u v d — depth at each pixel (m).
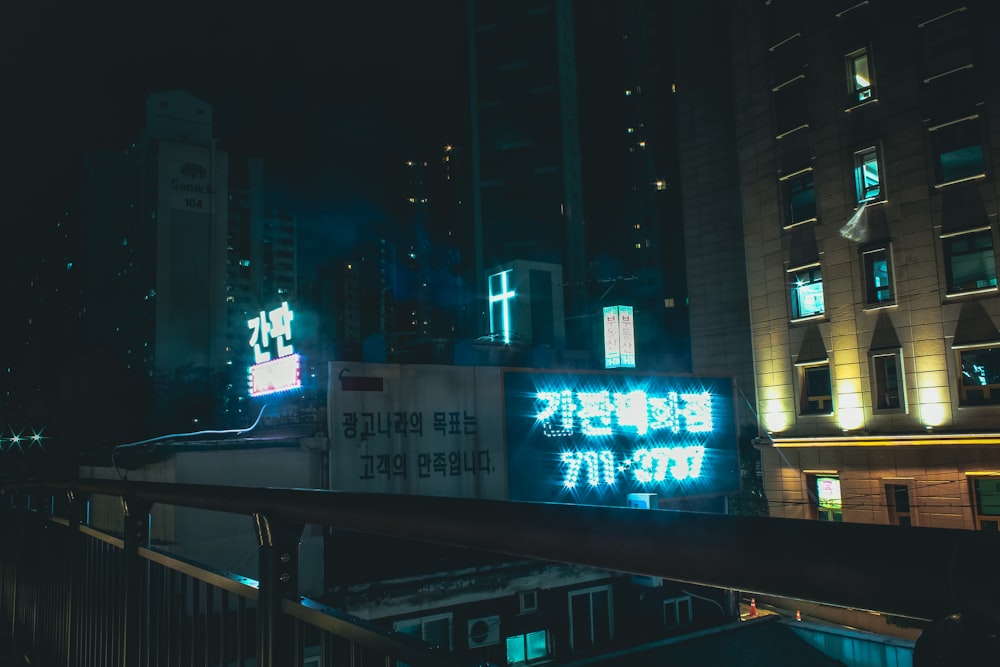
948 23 22.11
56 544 4.35
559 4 96.12
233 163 105.25
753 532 0.67
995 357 20.67
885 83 23.47
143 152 91.31
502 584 21.28
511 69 95.25
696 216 43.50
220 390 82.31
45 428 43.62
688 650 11.38
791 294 26.19
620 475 25.58
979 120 21.33
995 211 20.80
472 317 93.81
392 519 1.19
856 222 24.09
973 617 0.49
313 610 1.44
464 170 99.31
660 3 85.44
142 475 19.23
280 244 114.88
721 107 43.19
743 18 28.56
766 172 27.23
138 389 77.31
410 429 21.86
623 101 86.75
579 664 10.27
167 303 84.94
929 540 0.56
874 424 23.30
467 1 99.25
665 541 0.75
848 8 24.56
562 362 35.94
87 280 101.31
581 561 0.87
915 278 22.47
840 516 24.27
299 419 22.02
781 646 11.89
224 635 1.91
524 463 23.72
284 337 24.89
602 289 86.50
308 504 1.42
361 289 138.88
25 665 4.95
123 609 2.93
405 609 19.56
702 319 42.72
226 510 1.78
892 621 20.92
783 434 26.20
